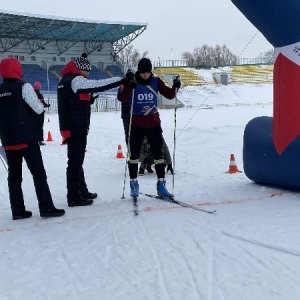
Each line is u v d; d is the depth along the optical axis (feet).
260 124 19.61
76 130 16.98
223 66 185.16
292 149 17.43
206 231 13.28
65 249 12.50
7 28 139.95
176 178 23.43
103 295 9.45
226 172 24.80
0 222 15.72
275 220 14.06
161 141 17.87
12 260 11.84
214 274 10.18
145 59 16.78
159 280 10.02
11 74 14.99
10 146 15.23
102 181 23.75
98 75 159.02
